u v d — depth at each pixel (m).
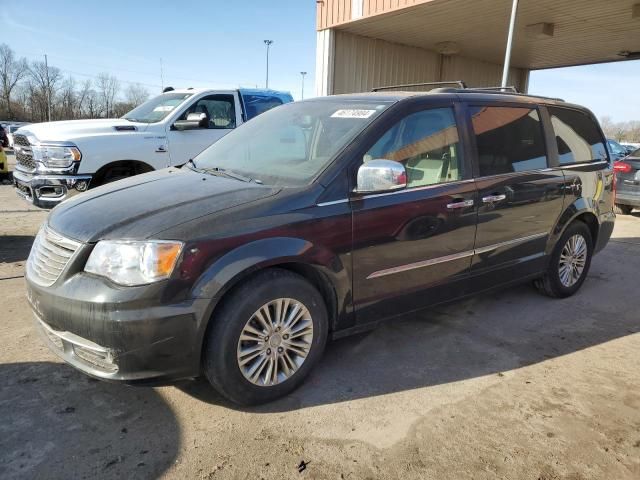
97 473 2.32
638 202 9.55
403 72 14.81
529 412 2.88
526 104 4.29
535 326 4.15
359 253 3.08
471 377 3.27
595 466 2.44
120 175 6.77
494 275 3.99
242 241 2.64
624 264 6.25
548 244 4.45
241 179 3.24
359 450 2.52
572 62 17.11
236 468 2.37
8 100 69.25
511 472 2.38
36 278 2.76
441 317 4.30
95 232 2.61
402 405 2.93
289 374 2.95
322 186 2.98
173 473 2.33
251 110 8.20
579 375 3.34
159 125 7.12
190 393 3.00
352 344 3.72
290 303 2.86
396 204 3.21
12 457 2.40
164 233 2.52
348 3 11.87
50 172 6.16
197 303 2.51
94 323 2.45
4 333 3.72
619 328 4.15
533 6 10.46
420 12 10.92
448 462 2.44
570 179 4.50
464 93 3.86
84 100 68.06
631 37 13.08
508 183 3.90
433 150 3.51
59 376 3.15
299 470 2.37
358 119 3.36
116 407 2.84
